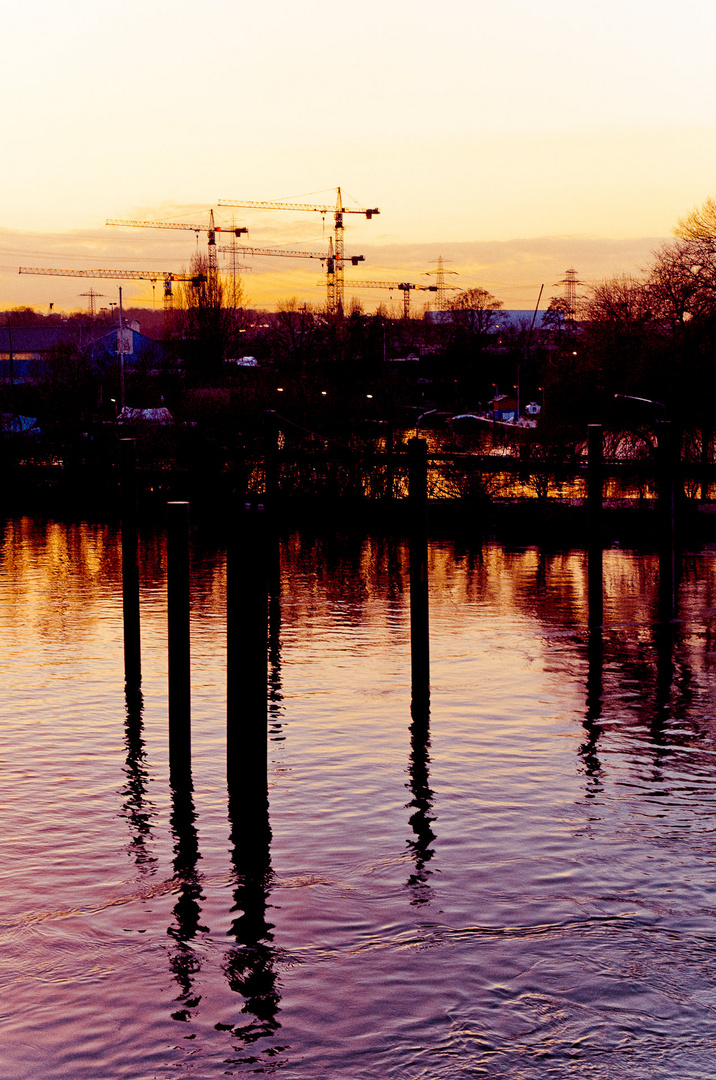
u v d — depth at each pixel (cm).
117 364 11619
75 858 1504
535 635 2967
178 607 1802
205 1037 1089
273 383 9012
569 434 5706
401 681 2461
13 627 3064
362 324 15525
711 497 5638
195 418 6600
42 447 6569
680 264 5975
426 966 1210
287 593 3688
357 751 1955
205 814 1662
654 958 1220
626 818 1633
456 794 1738
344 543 4991
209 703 2277
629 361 5591
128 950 1255
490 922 1309
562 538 5069
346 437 5794
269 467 3606
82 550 4781
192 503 5772
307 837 1572
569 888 1398
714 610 3334
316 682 2452
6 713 2195
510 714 2195
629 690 2384
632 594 3638
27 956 1239
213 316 14525
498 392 15612
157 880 1435
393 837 1566
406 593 3684
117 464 6272
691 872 1441
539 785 1775
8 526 5653
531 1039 1077
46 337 17825
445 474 5450
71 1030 1101
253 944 1266
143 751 1962
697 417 5469
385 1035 1088
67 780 1811
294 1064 1047
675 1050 1054
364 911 1341
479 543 4988
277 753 1948
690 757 1923
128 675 2395
